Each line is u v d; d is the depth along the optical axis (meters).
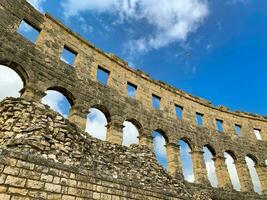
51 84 19.44
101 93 23.34
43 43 20.73
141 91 28.19
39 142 9.32
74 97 20.67
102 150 12.56
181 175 24.17
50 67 20.14
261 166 32.81
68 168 9.17
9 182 7.48
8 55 17.42
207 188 24.80
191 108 32.56
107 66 26.06
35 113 10.54
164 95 30.61
